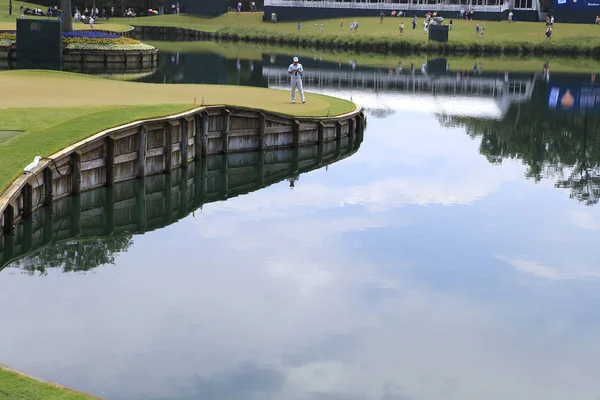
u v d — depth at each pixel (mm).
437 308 27359
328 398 21188
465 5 159625
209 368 22422
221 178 44906
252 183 43750
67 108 44562
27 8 154250
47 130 38250
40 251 32125
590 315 27234
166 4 188875
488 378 22672
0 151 34812
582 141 60125
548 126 66125
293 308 26797
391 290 28766
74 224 35938
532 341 25094
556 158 53562
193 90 58781
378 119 65500
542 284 29953
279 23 165125
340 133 51812
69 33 98438
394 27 151375
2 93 50875
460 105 75562
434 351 24188
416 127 62875
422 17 162375
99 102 48281
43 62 83625
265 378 22016
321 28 148875
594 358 24094
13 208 30547
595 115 72625
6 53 96188
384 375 22500
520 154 54312
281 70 98812
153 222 36438
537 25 151250
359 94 79500
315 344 24250
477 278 30312
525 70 108938
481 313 27078
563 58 128875
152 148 40531
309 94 61688
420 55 128875
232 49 131875
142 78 84750
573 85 93312
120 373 21875
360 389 21734
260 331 24844
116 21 165750
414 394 21609
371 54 129125
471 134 61031
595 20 153625
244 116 46500
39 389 16625
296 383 21844
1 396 16078
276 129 48031
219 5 179250
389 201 40812
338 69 103250
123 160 38875
